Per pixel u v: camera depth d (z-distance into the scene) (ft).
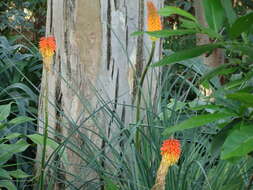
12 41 15.38
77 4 7.73
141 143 7.19
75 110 7.83
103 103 7.57
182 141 7.50
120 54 7.88
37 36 22.27
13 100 10.94
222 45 3.95
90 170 7.26
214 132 7.40
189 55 3.87
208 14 4.25
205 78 4.29
